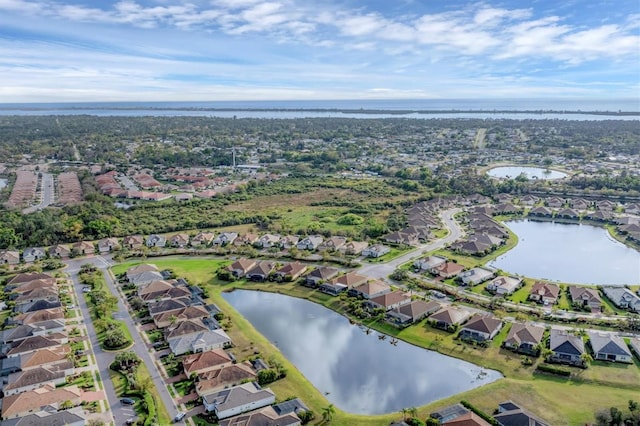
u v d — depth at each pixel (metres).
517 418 92.25
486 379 113.12
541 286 158.00
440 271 176.00
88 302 156.50
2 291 164.88
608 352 117.31
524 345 123.94
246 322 143.12
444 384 111.69
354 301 153.75
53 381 110.00
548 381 109.75
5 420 96.12
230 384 108.38
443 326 136.25
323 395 107.94
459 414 96.25
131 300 155.62
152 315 143.12
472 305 150.50
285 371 115.19
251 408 101.06
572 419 95.69
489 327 130.12
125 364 116.88
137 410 100.50
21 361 116.88
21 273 181.75
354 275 169.12
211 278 178.75
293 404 101.00
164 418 98.38
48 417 94.56
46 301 149.12
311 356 124.88
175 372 115.38
